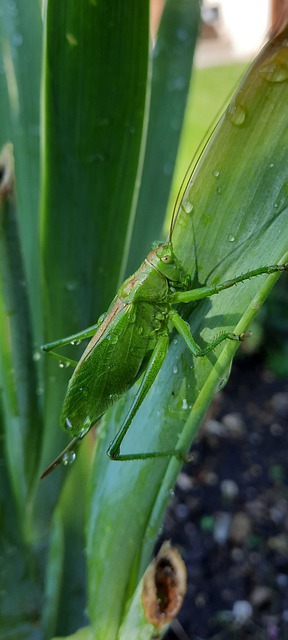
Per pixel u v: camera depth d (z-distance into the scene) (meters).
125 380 0.09
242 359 0.29
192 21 0.12
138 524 0.08
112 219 0.09
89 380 0.09
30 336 0.10
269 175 0.06
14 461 0.11
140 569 0.08
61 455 0.09
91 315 0.10
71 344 0.10
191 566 0.20
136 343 0.09
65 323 0.10
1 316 0.10
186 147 0.43
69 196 0.09
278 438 0.25
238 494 0.23
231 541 0.21
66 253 0.09
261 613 0.19
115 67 0.08
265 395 0.28
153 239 0.13
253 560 0.20
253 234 0.06
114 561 0.08
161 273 0.09
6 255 0.09
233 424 0.26
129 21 0.07
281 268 0.06
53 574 0.12
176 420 0.07
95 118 0.08
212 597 0.19
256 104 0.05
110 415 0.08
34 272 0.12
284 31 0.05
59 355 0.10
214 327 0.06
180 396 0.07
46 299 0.10
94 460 0.09
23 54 0.11
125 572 0.08
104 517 0.08
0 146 0.12
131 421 0.08
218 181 0.06
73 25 0.07
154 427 0.07
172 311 0.08
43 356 0.10
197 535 0.21
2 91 0.12
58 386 0.10
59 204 0.09
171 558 0.08
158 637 0.08
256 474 0.24
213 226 0.06
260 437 0.25
